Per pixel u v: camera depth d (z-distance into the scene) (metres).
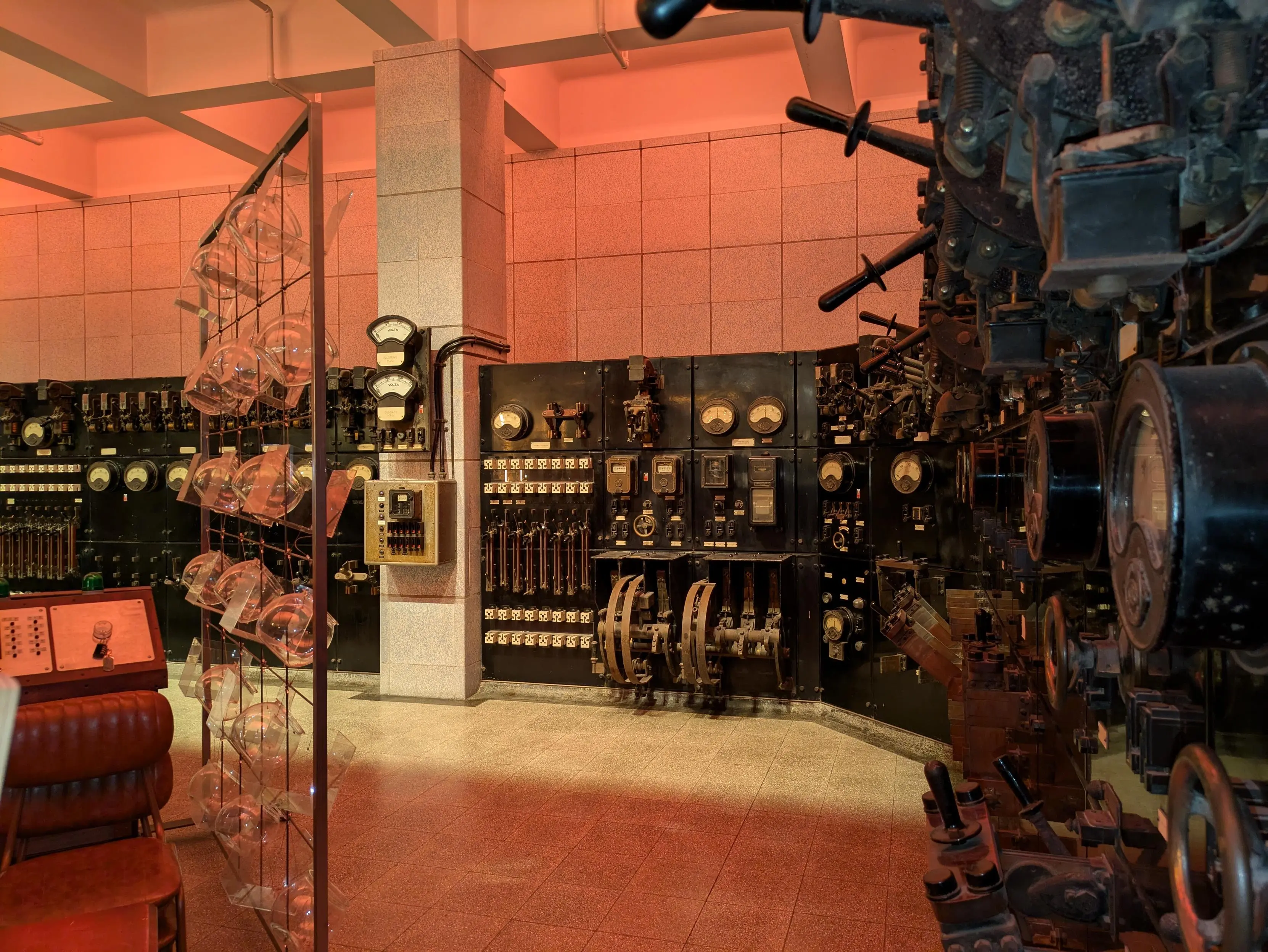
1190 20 0.89
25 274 10.12
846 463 6.02
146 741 3.22
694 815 4.48
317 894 2.61
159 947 2.63
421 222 6.80
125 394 8.31
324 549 2.64
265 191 3.15
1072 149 1.00
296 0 7.04
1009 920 1.56
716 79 8.28
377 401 6.80
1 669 3.35
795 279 7.95
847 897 3.62
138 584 8.37
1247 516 1.02
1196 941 1.09
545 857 4.00
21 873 2.78
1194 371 1.11
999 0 1.04
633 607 6.35
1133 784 1.82
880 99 7.68
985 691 3.43
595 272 8.50
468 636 6.90
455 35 6.67
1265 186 1.12
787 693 6.48
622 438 6.81
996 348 2.24
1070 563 2.06
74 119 7.77
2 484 8.64
